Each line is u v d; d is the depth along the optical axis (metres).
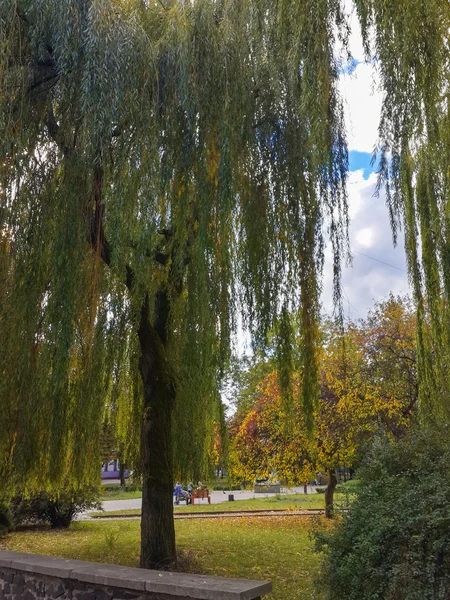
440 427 5.10
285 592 7.24
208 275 6.76
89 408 7.09
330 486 15.88
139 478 8.98
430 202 6.27
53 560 5.55
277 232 6.96
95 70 5.95
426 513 4.01
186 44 6.48
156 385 8.26
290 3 6.46
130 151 6.30
